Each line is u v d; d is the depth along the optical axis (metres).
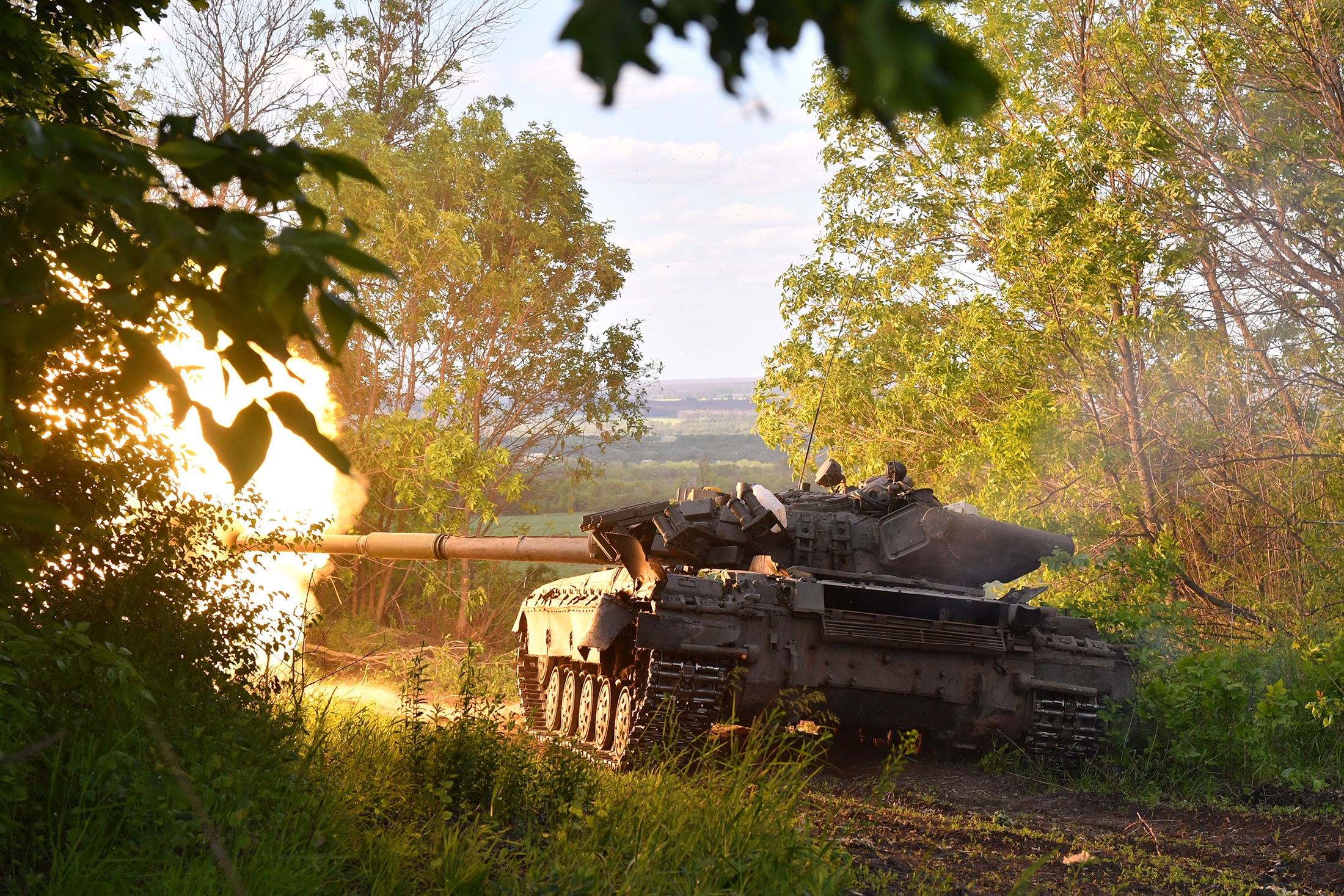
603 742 12.47
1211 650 14.89
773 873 5.58
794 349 26.84
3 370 2.02
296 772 6.21
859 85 1.15
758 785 7.39
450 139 29.20
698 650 10.93
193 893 4.36
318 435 1.74
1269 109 18.31
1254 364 19.78
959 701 11.66
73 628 5.61
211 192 1.85
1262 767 10.91
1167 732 11.80
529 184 30.08
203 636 6.96
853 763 12.00
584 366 31.27
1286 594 18.67
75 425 5.89
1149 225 18.84
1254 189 18.20
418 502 26.77
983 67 1.12
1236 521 19.30
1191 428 19.91
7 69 5.00
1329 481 18.55
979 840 8.08
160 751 5.21
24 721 4.89
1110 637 13.77
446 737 7.78
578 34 1.08
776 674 11.24
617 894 5.19
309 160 1.83
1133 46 18.64
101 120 5.83
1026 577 20.12
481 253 28.36
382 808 6.78
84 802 4.86
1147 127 18.00
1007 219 20.88
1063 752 11.66
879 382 26.53
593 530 11.42
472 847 5.62
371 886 5.21
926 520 13.28
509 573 31.38
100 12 5.47
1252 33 17.41
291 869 4.88
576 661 14.22
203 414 1.74
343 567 26.52
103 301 1.84
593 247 30.66
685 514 12.52
